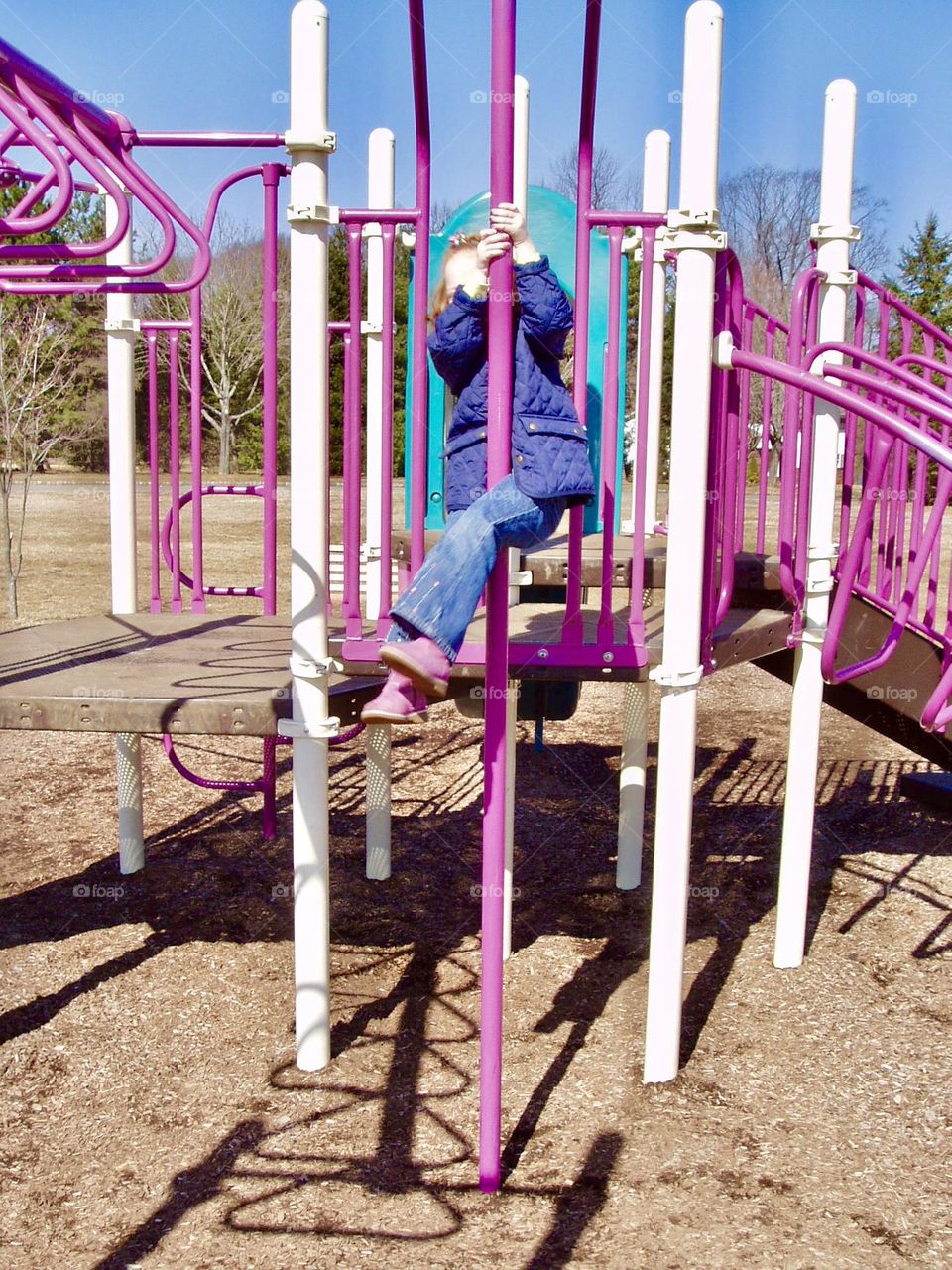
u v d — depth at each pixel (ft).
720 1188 9.09
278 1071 11.02
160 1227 8.64
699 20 9.04
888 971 13.25
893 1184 9.16
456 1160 9.52
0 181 10.57
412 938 14.29
